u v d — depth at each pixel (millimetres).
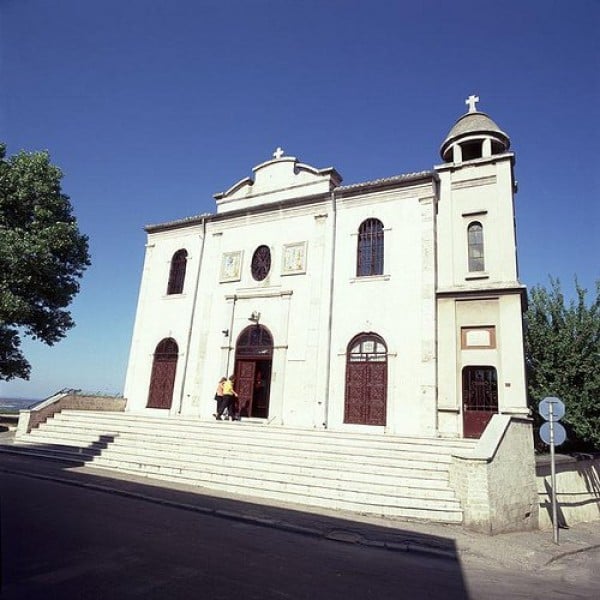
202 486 10852
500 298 14859
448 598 5461
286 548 6773
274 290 18812
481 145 17609
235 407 18094
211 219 21750
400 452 11672
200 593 4762
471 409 14570
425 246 16266
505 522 9391
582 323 18500
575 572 7504
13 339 17578
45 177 17453
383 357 16016
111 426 15555
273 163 21062
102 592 4566
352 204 18250
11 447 14539
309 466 11195
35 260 16359
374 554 6953
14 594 4328
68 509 7875
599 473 16203
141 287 22922
